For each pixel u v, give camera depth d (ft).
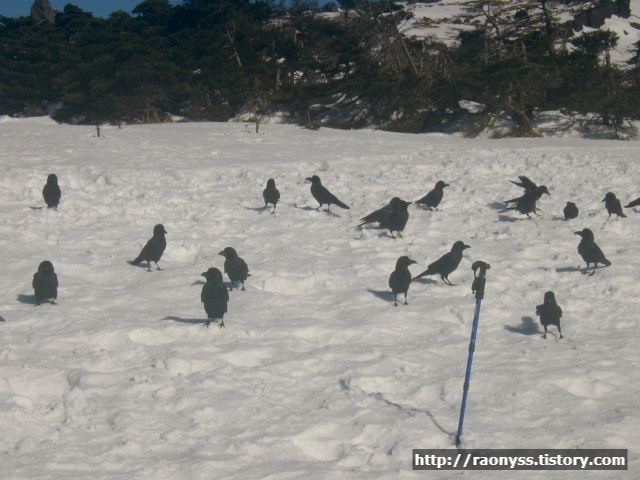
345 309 34.63
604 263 40.24
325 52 221.66
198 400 23.57
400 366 27.04
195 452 20.06
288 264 42.47
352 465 19.85
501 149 98.37
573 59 200.13
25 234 48.32
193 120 214.07
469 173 76.48
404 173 76.33
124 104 209.87
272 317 33.17
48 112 243.81
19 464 19.02
